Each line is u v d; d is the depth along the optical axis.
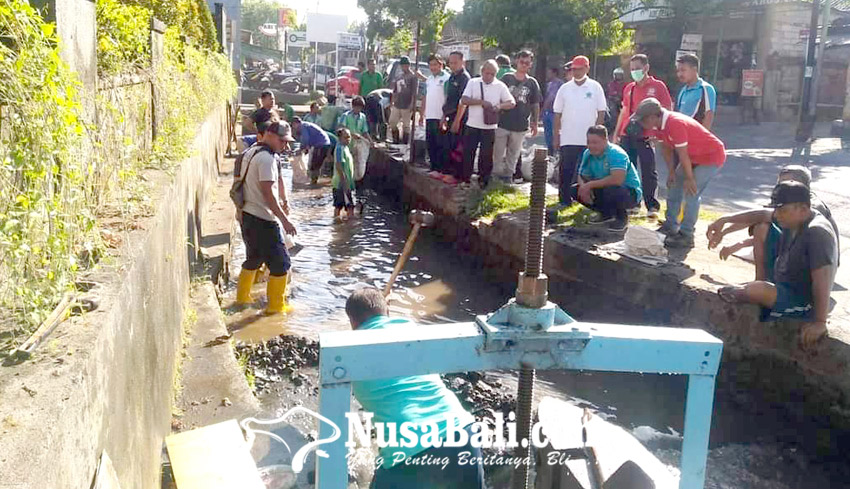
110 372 2.35
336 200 11.09
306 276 8.13
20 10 2.41
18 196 2.21
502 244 8.05
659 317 6.02
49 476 1.59
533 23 21.83
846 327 4.81
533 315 2.14
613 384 5.62
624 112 8.34
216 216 9.38
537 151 2.11
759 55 21.23
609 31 22.00
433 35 28.78
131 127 5.02
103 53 4.69
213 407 4.41
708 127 7.56
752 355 5.26
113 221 3.64
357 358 2.08
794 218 4.79
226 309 6.85
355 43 31.33
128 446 2.66
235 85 19.16
